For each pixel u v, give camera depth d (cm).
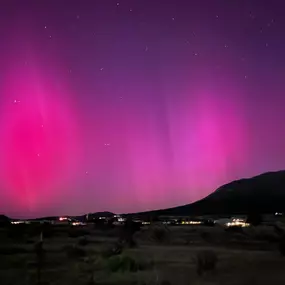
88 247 3362
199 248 3541
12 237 4622
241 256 2753
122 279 1798
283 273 2016
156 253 2969
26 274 1931
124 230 4078
